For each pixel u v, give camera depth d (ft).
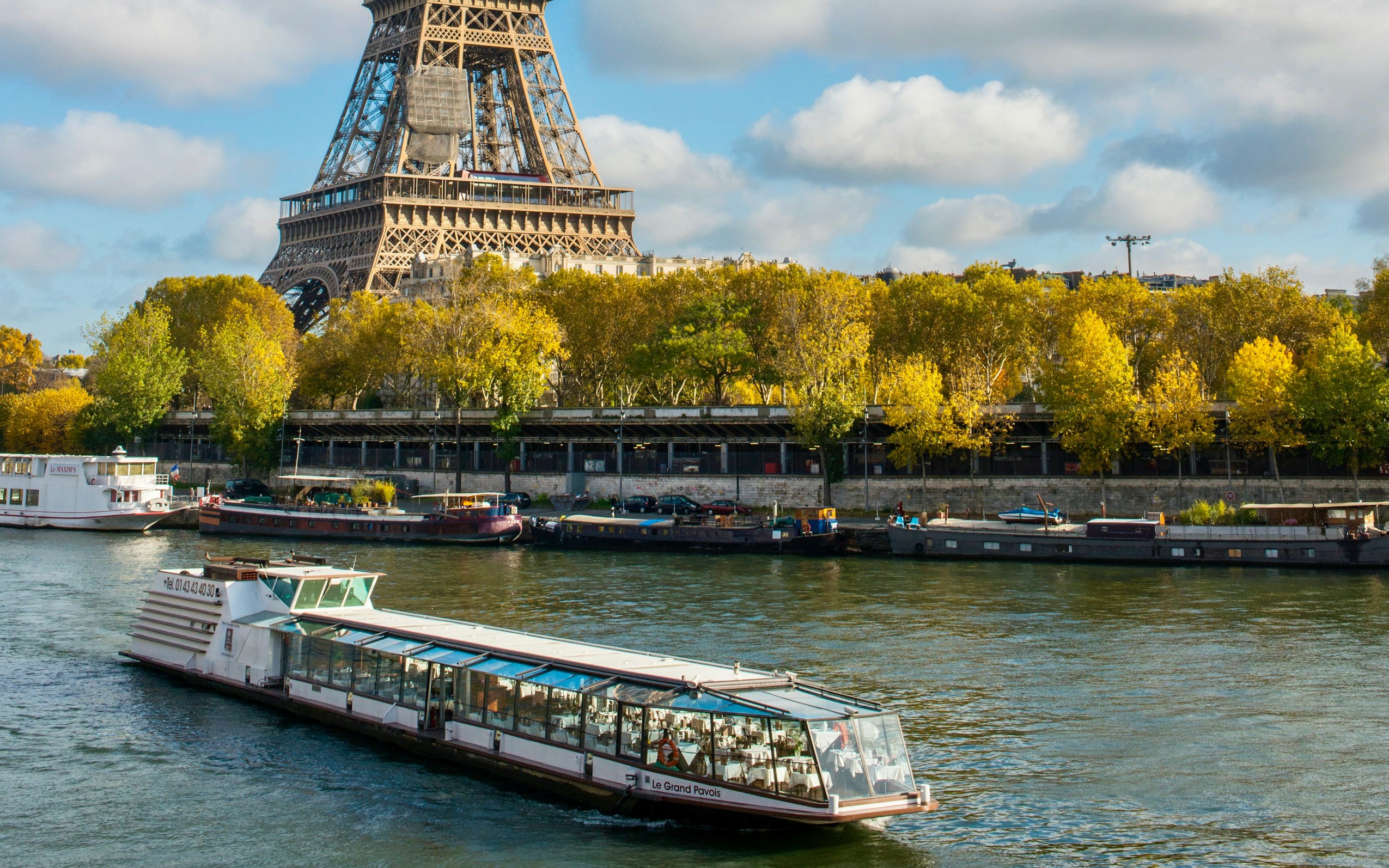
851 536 321.11
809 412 372.17
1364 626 202.90
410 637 144.97
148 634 177.68
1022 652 183.52
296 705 150.82
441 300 541.34
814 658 179.52
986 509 370.12
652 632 199.52
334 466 510.99
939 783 125.80
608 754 119.85
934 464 390.01
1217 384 432.25
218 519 378.12
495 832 114.32
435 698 137.80
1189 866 106.63
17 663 177.99
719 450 424.87
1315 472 355.15
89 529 381.60
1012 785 125.18
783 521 323.37
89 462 384.06
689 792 114.11
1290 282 427.74
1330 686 162.30
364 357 546.26
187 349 593.42
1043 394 404.77
